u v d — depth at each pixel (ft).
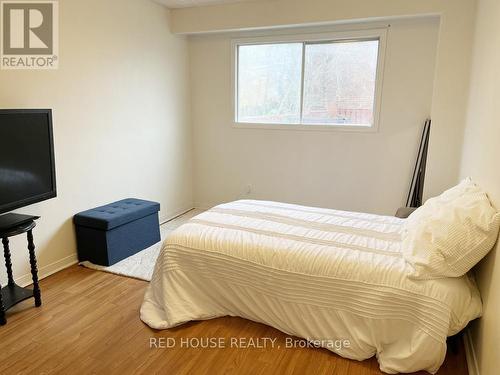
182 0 12.62
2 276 8.46
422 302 5.70
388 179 12.97
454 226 5.90
